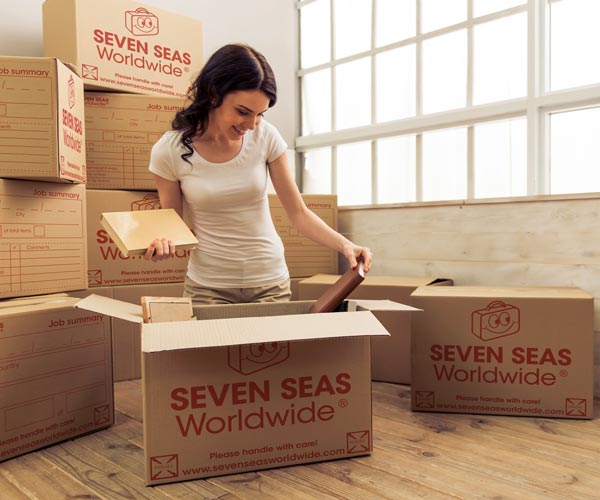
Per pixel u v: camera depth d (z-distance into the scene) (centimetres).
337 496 118
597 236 188
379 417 169
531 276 204
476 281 218
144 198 216
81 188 176
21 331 143
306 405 132
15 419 141
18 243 158
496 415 170
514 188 231
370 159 283
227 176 145
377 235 248
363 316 125
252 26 290
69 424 154
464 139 246
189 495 120
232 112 132
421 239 233
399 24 267
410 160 266
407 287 202
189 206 153
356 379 135
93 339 160
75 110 167
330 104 301
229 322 119
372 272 251
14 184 157
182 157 143
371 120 280
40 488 125
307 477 127
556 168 220
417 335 174
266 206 156
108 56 204
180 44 227
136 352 221
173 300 140
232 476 128
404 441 148
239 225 150
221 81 129
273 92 134
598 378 187
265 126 150
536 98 216
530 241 203
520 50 225
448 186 253
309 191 314
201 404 126
